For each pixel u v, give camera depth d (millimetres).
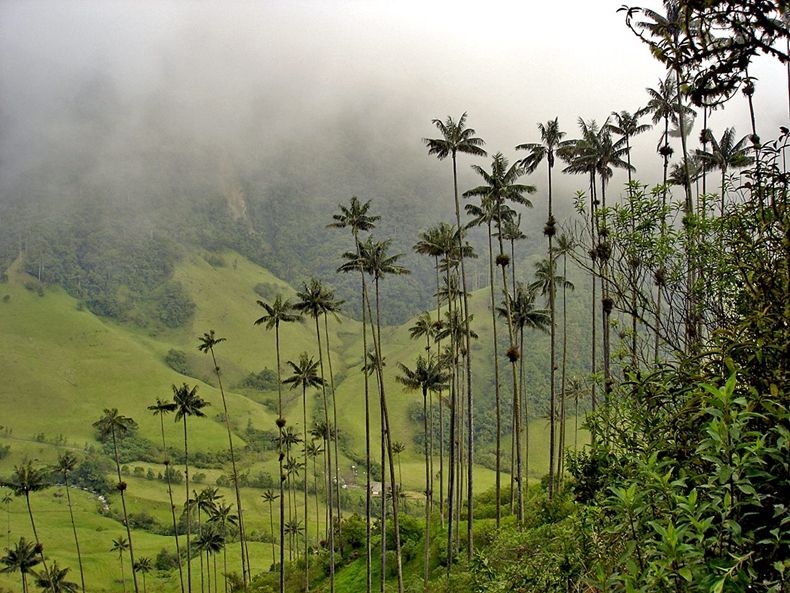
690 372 5555
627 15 5652
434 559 43719
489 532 37219
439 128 40031
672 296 7152
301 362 58688
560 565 8547
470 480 36250
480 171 39844
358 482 151750
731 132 24516
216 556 106562
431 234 42094
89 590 93875
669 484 4117
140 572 101812
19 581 94250
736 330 5250
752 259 5773
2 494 135000
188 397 59906
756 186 5852
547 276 45281
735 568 3561
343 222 44562
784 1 4746
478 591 14633
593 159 35625
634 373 6492
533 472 126250
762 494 3988
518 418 39625
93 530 121438
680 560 3637
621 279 7633
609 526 6152
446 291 49656
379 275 44219
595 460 7449
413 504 117938
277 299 55531
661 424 5477
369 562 39719
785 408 3873
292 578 61281
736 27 5035
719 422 3963
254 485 156500
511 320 43625
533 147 38625
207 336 64000
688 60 5352
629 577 3969
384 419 40938
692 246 7102
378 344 41719
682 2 5129
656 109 30016
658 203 7742
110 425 62781
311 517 128625
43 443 168375
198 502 71562
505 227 43594
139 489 149750
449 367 45219
